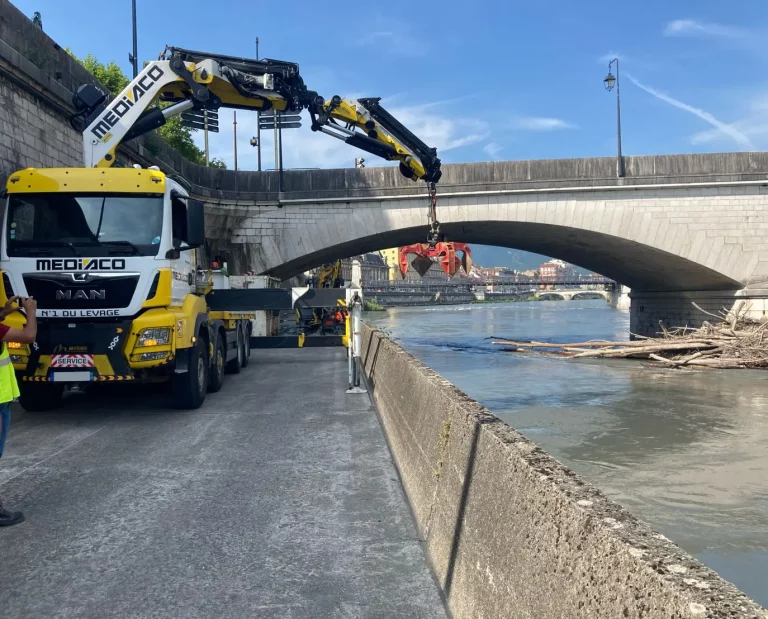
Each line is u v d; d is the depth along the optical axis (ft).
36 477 19.06
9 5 41.37
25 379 25.36
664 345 91.71
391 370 25.90
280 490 17.92
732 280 99.40
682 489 33.47
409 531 14.82
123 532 14.74
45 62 45.83
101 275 25.26
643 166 98.12
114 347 25.30
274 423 27.04
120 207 26.21
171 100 43.01
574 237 108.27
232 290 35.35
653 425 49.34
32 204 25.93
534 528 7.36
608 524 5.96
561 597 6.27
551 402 59.47
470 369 85.46
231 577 12.42
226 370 44.01
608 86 99.96
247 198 95.40
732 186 98.12
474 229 107.55
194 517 15.74
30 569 12.78
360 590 11.85
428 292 517.55
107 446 22.95
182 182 32.04
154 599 11.51
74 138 49.80
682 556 5.16
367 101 52.49
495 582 8.39
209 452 22.11
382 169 97.81
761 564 24.18
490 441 9.81
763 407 56.59
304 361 53.93
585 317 280.92
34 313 15.51
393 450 21.61
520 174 98.37
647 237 98.99
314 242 97.45
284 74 44.62
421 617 10.78
